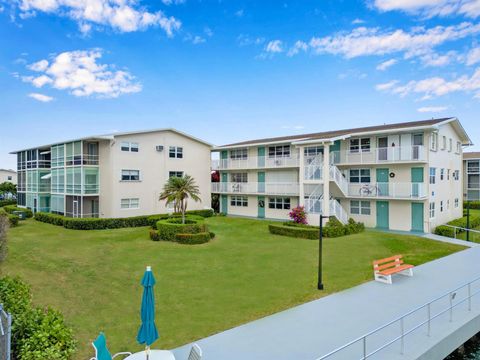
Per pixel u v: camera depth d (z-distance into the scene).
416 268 14.77
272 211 32.56
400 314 9.66
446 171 26.75
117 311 10.11
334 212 24.17
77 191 29.06
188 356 7.21
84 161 28.89
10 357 5.87
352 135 25.27
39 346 6.12
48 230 25.61
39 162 35.41
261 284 12.55
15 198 58.38
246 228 26.38
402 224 24.39
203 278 13.33
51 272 14.04
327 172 23.94
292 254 17.39
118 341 8.19
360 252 17.73
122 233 24.28
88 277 13.46
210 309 10.16
